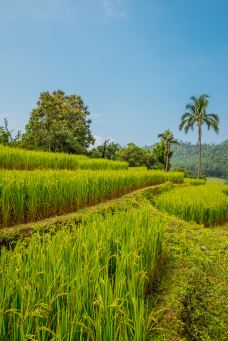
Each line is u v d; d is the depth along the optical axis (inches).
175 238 288.0
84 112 1801.2
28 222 281.7
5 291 108.9
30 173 335.6
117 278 130.5
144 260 178.1
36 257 132.2
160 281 195.5
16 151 567.8
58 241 154.8
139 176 674.2
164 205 480.1
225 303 186.7
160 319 146.6
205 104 1827.0
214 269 238.2
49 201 304.5
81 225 194.9
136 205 441.1
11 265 121.1
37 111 1598.2
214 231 363.9
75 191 347.6
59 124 1595.7
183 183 1125.7
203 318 166.1
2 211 261.9
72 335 98.2
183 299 168.4
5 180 272.1
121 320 106.3
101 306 104.3
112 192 471.2
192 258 243.9
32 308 103.0
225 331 161.0
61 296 113.7
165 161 2728.8
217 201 506.6
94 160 810.2
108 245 164.9
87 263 132.6
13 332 100.5
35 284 113.7
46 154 636.7
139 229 199.8
